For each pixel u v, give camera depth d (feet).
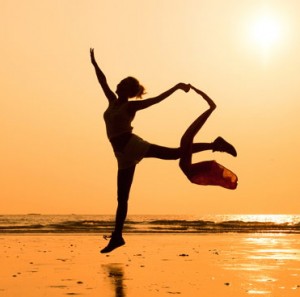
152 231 105.70
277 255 44.62
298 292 24.17
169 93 24.58
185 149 24.04
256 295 23.36
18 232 99.60
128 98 25.22
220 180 24.70
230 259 40.83
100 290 24.77
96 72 25.84
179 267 34.91
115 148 24.57
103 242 65.41
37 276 30.04
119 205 25.55
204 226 144.97
